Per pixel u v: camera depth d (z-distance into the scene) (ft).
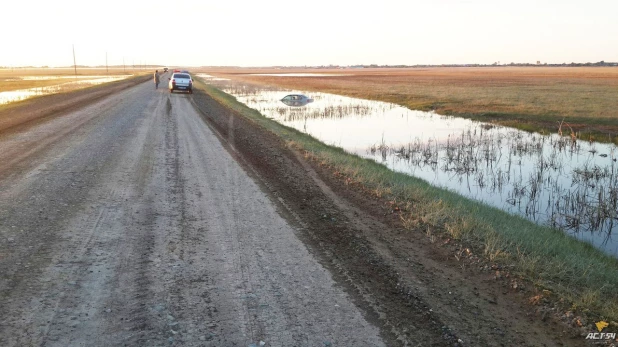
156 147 38.83
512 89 172.45
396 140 62.85
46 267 14.87
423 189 29.50
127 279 14.39
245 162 34.91
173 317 12.28
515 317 13.47
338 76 380.99
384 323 12.62
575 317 13.46
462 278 16.10
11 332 11.12
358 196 27.30
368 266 16.65
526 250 18.97
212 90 139.95
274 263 16.34
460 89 177.78
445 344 11.79
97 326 11.63
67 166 29.78
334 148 51.75
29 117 57.41
